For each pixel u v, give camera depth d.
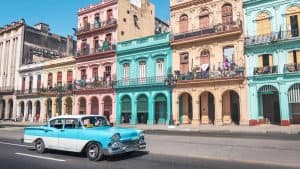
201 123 31.67
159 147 14.27
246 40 28.45
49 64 48.28
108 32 41.41
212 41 30.95
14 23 56.31
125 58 38.31
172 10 34.91
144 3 46.41
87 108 41.72
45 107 48.16
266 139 16.47
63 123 12.66
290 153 11.55
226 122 29.89
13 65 54.91
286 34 26.41
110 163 10.55
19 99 52.84
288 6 26.81
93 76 42.00
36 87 50.25
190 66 32.41
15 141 18.88
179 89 32.59
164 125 31.89
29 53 55.06
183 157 11.73
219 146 14.01
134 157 11.79
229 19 30.48
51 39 59.34
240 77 28.06
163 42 34.66
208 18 32.06
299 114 26.12
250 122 27.34
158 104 34.62
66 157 12.05
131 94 36.84
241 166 9.71
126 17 42.16
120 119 37.59
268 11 27.81
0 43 58.56
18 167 10.08
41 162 10.96
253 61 28.03
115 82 38.38
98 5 43.31
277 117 27.84
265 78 27.00
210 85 30.28
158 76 34.50
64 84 45.72
